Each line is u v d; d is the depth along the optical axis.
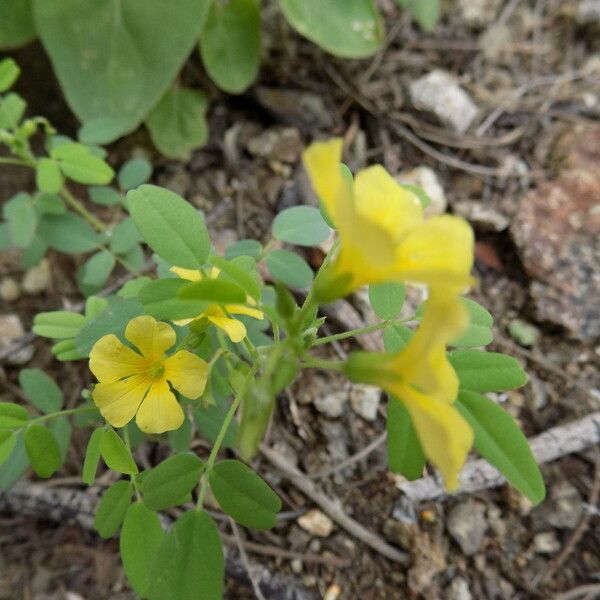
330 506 0.15
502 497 0.16
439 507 0.16
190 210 0.10
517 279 0.19
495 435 0.10
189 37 0.18
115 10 0.18
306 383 0.17
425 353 0.07
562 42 0.23
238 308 0.10
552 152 0.21
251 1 0.19
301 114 0.21
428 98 0.21
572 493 0.16
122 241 0.15
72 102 0.18
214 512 0.15
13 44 0.19
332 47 0.19
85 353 0.11
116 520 0.11
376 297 0.11
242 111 0.21
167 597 0.09
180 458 0.10
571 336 0.18
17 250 0.19
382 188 0.09
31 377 0.13
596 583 0.15
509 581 0.15
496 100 0.22
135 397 0.10
